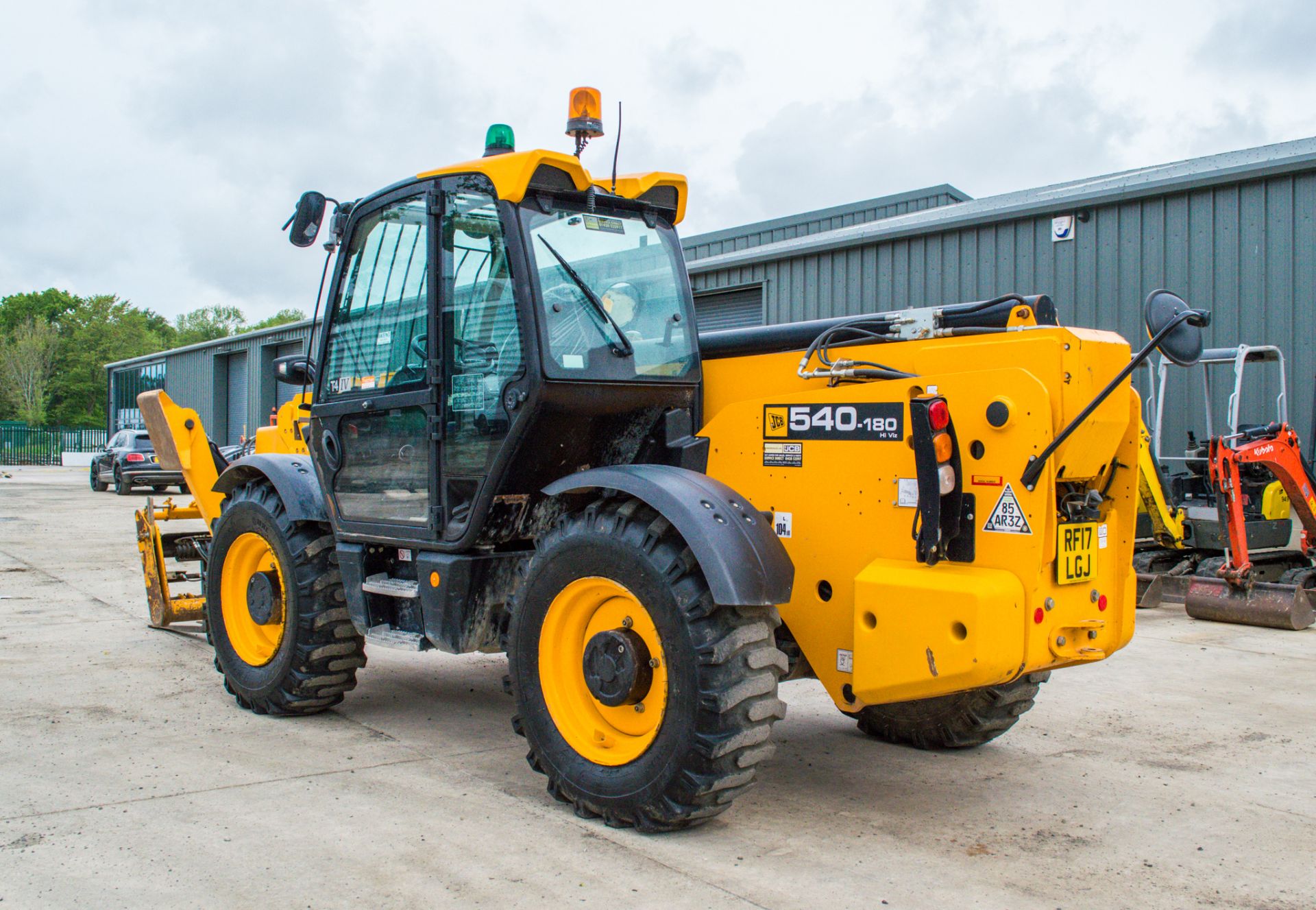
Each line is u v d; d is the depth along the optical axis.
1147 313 2.86
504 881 2.81
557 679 3.40
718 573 2.91
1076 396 2.96
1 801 3.39
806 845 3.12
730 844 3.12
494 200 3.58
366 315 4.17
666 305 3.89
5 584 8.52
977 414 3.05
